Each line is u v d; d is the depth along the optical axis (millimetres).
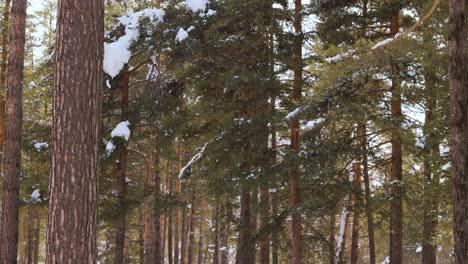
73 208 4891
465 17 7535
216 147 12914
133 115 12820
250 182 12227
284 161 12062
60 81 5051
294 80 12727
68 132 4973
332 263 15633
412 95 11320
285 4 13023
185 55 12641
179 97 14359
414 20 12352
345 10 12547
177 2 13586
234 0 11992
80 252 4875
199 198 34125
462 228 7168
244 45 12609
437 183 10883
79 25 5082
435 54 9156
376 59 9461
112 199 12695
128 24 12953
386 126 11000
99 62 5230
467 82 7414
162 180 30953
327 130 12898
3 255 10234
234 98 13516
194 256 44438
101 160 12586
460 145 7316
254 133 12672
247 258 13703
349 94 11172
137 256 27750
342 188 12477
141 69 16359
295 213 12352
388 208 14031
